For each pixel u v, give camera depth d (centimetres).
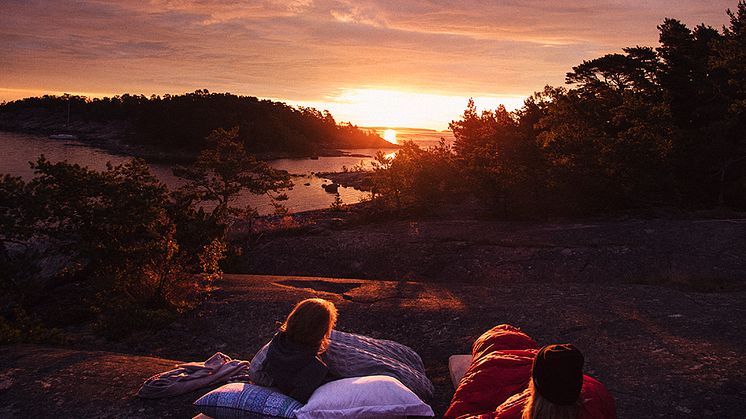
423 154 3209
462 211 3017
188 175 2612
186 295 1109
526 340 430
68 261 1577
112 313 966
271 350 423
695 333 708
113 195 1517
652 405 496
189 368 537
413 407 404
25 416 473
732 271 1385
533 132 2941
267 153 18662
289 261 1988
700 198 2959
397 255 1914
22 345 716
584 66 4400
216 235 1856
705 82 3356
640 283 1404
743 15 3631
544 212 2622
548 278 1598
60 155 14200
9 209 1491
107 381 542
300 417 384
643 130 2703
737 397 498
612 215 2536
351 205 4388
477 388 366
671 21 4075
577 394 244
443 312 933
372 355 500
